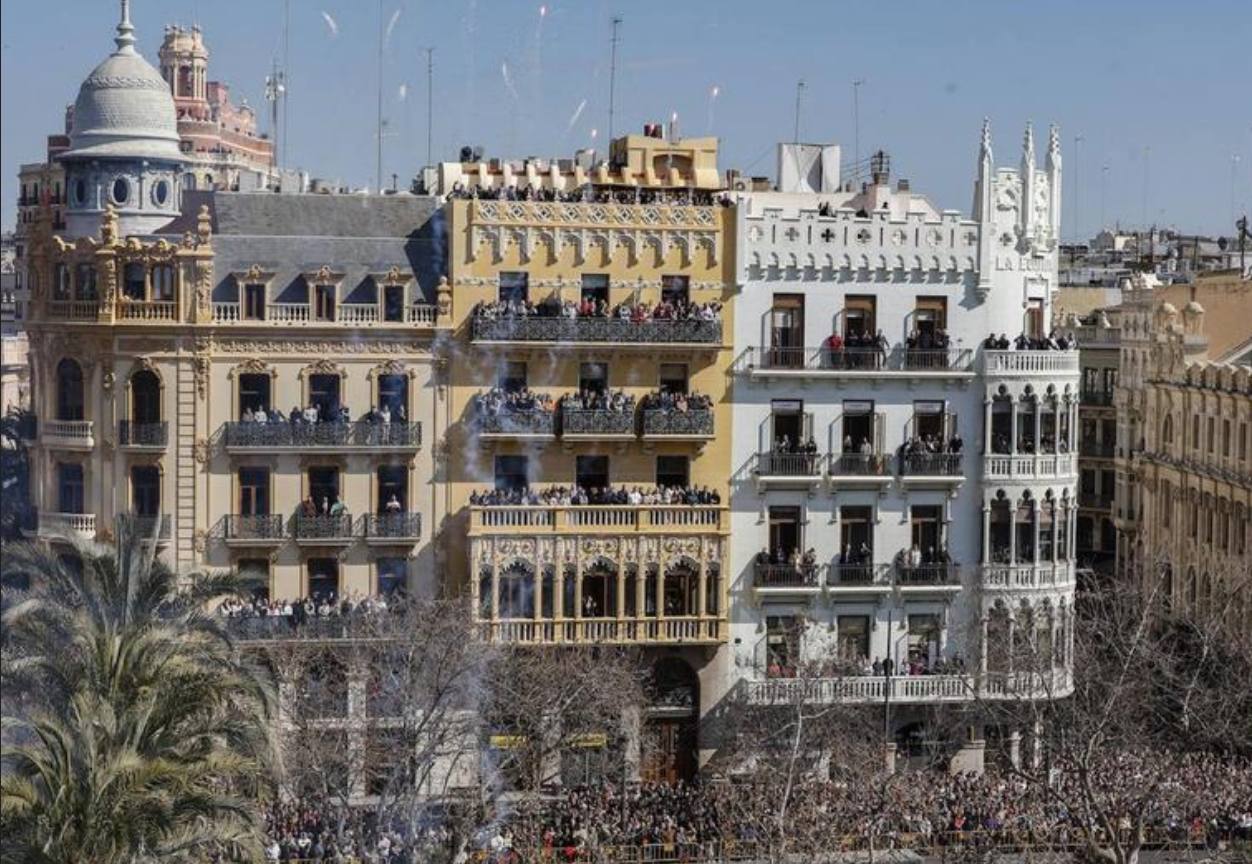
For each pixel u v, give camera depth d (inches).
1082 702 3410.4
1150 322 5073.8
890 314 3722.9
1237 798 3238.2
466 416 3582.7
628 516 3590.1
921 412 3742.6
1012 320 3784.5
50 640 2182.6
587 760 3454.7
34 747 2094.0
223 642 2385.6
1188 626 4106.8
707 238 3644.2
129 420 3503.9
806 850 3061.0
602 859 3009.4
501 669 3329.2
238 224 3619.6
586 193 3703.3
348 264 3572.8
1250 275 4869.6
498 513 3543.3
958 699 3644.2
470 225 3575.3
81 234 3887.8
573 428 3572.8
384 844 3065.9
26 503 3609.7
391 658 3282.5
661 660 3644.2
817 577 3688.5
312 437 3508.9
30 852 1990.7
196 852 2151.8
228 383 3511.3
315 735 3164.4
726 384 3663.9
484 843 3120.1
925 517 3745.1
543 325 3558.1
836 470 3688.5
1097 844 2984.7
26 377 4825.3
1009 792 3346.5
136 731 2133.4
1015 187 3779.5
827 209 3725.4
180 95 5595.5
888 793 3230.8
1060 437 3786.9
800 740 3319.4
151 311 3486.7
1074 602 3969.0
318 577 3550.7
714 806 3324.3
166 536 3499.0
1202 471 4608.8
